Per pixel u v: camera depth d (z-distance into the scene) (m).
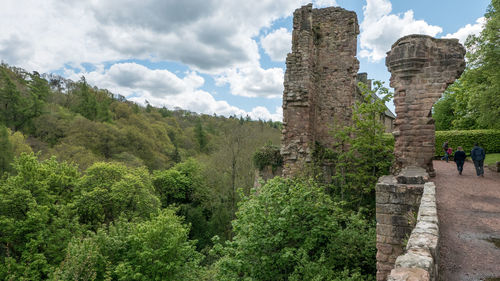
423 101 10.55
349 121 18.00
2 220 14.02
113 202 19.62
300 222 11.09
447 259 4.62
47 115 38.44
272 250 10.48
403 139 10.88
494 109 15.73
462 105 28.14
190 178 32.28
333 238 10.92
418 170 9.77
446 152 19.58
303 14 17.25
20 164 17.66
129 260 14.41
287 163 16.97
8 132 28.80
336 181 17.05
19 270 12.99
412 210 7.70
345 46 18.23
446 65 10.24
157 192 30.28
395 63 10.91
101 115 48.34
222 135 32.06
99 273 13.12
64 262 11.17
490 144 23.30
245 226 10.54
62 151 31.78
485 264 4.41
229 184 29.41
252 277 9.93
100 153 36.84
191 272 15.63
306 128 16.77
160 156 44.50
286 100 17.14
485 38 15.33
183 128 69.56
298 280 9.44
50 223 16.12
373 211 14.66
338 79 18.36
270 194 10.64
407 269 3.04
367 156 15.47
